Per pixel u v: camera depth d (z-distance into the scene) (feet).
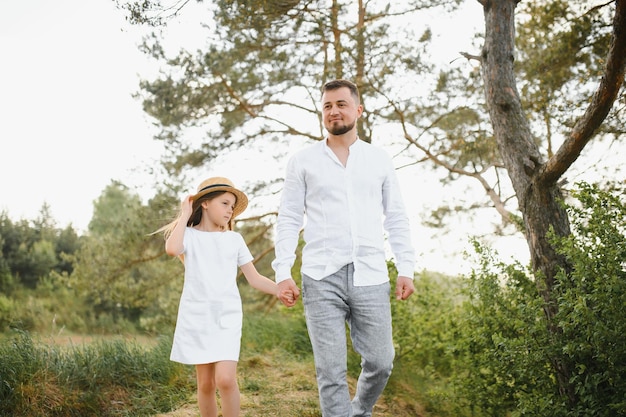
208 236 11.28
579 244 13.98
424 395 20.31
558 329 14.98
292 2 25.34
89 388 15.07
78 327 53.72
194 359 10.43
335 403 9.92
